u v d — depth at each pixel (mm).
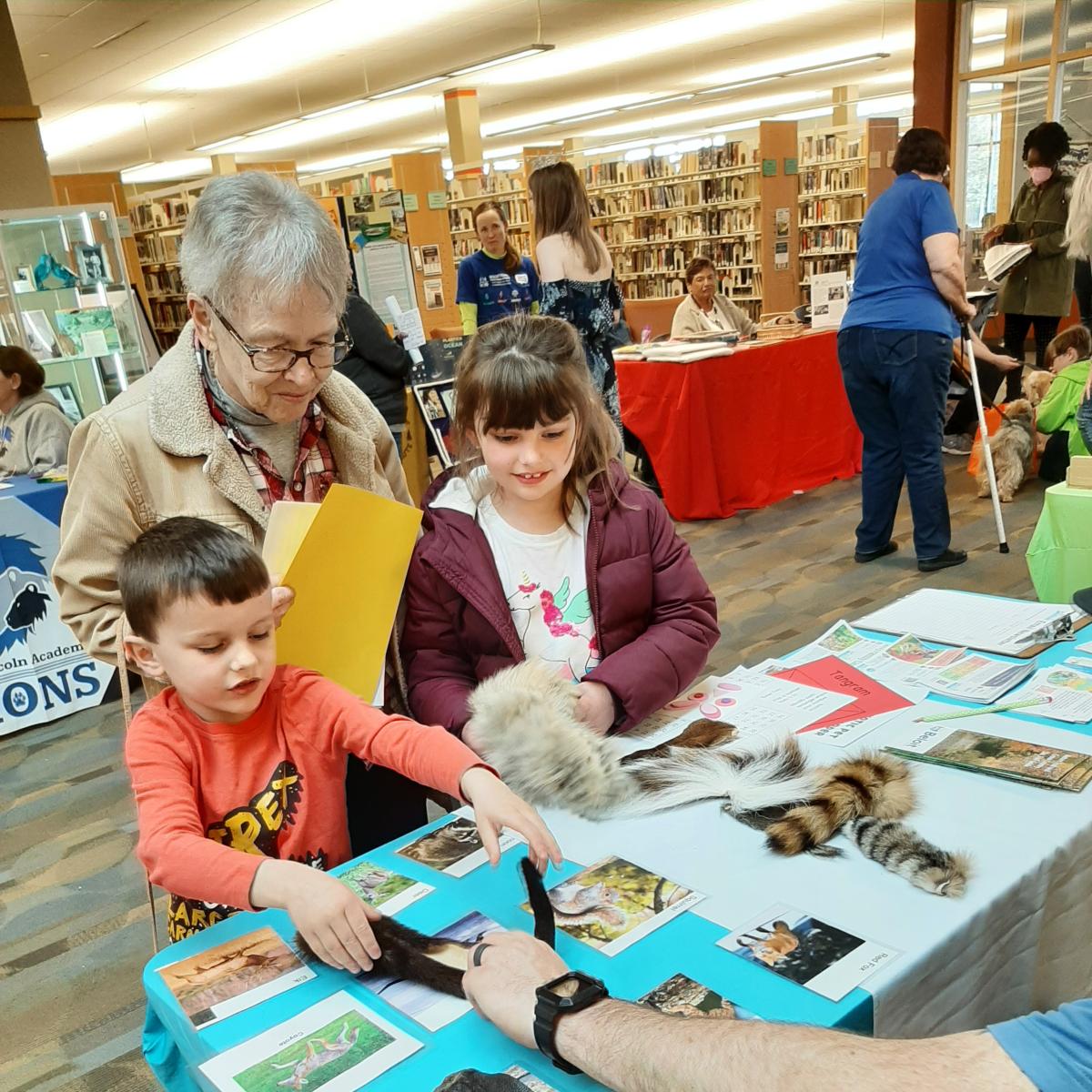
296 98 12141
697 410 4816
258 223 1021
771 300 9234
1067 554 2822
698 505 4980
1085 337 4766
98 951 2205
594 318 4086
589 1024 761
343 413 1320
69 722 3502
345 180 10531
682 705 1499
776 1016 812
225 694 1011
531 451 1332
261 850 1112
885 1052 663
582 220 4016
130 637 1060
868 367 3859
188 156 16391
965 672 1513
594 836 1145
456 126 12398
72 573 1173
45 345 4895
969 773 1210
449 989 896
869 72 13852
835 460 5609
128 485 1165
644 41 10602
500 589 1455
